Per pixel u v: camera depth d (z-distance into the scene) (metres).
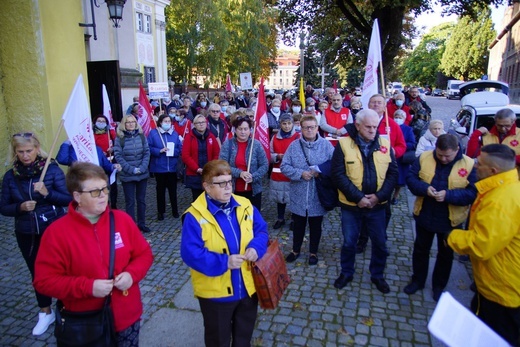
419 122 9.16
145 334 3.36
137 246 2.33
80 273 2.09
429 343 3.18
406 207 6.78
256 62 41.06
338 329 3.37
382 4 14.34
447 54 66.81
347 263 4.06
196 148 5.69
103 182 2.12
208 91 36.09
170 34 33.19
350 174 3.76
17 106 7.36
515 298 2.39
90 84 9.65
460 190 3.47
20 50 7.13
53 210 3.37
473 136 5.23
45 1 7.12
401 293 3.95
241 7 38.66
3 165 7.38
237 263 2.26
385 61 16.86
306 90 16.81
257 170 5.13
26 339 3.31
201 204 2.40
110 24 14.52
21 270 4.56
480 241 2.37
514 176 2.37
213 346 2.50
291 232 5.71
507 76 48.25
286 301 3.81
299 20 19.94
